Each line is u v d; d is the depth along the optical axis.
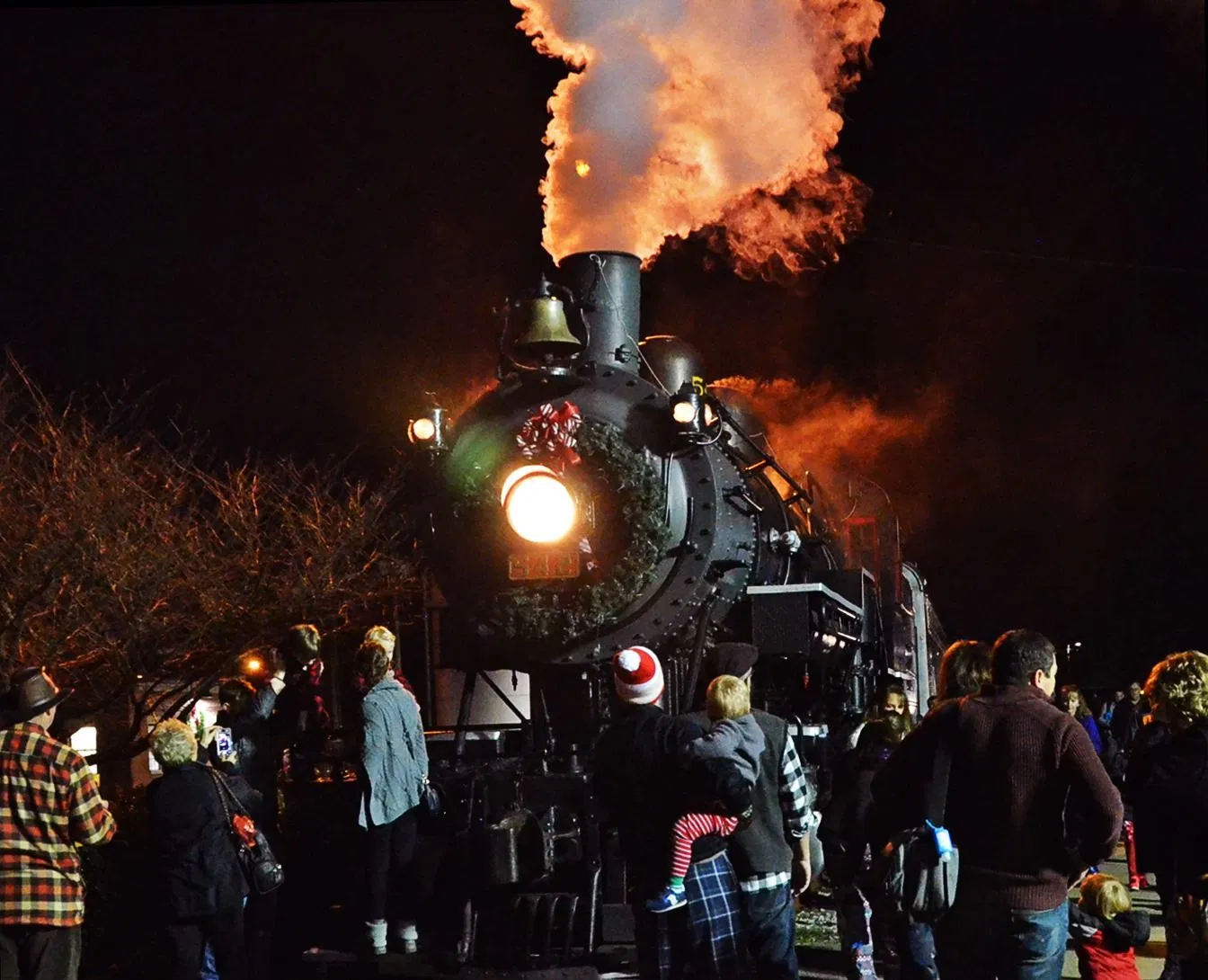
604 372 7.52
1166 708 4.71
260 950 6.76
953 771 4.43
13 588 8.55
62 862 5.41
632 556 7.18
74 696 9.98
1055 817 4.31
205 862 5.93
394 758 6.66
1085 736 4.29
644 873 4.91
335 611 10.74
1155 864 4.68
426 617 8.20
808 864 5.43
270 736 7.44
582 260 7.95
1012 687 4.45
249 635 10.20
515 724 8.38
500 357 7.76
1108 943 6.04
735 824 4.82
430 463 7.71
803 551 8.73
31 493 8.99
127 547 9.11
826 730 8.58
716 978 4.86
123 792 8.49
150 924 6.96
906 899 4.29
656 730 4.95
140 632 9.19
